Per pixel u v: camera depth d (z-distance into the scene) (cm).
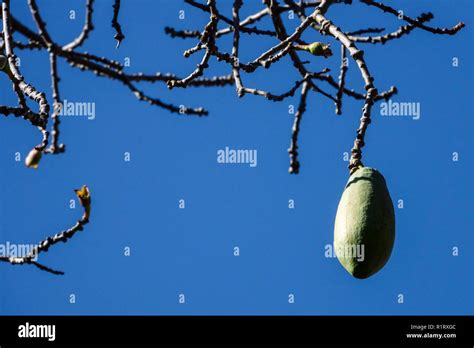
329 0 550
